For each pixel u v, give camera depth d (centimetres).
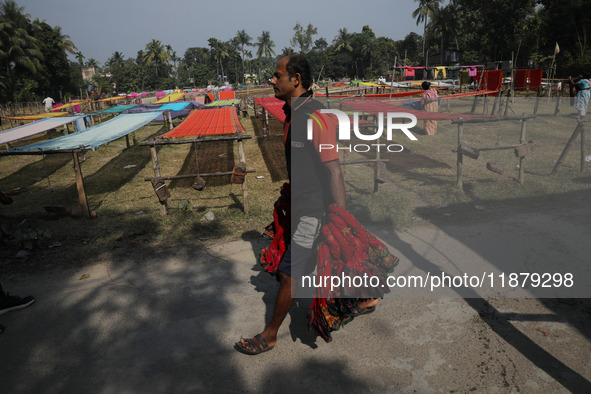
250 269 362
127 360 248
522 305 259
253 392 217
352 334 254
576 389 197
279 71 197
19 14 5194
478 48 4453
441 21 5266
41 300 325
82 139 641
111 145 1166
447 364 222
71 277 365
